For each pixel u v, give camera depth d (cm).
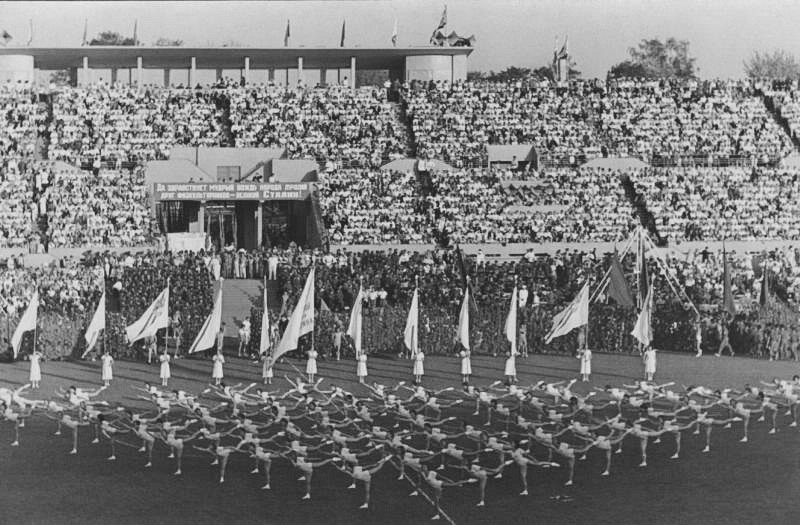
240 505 5006
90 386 7169
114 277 9144
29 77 12562
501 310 8588
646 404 6069
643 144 12019
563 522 4775
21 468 5559
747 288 9638
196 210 11700
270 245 11762
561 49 14538
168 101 12156
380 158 11750
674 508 4956
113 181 10969
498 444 5409
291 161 11462
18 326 7506
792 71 14988
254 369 7775
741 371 7762
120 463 5678
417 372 7319
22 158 11119
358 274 9206
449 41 13388
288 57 13125
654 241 10694
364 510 4950
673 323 8688
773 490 5209
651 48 14988
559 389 6462
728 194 11156
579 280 9331
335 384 7288
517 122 12238
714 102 12512
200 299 8825
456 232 10588
